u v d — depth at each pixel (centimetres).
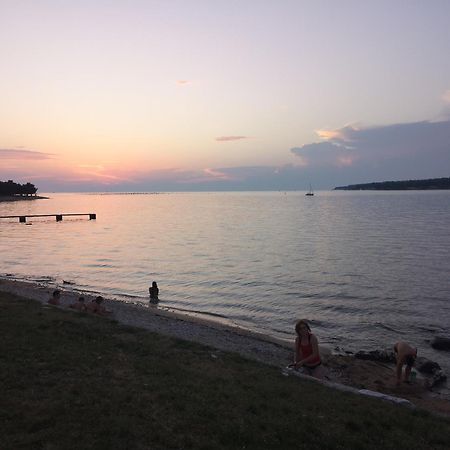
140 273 3806
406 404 991
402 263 4169
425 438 747
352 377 1448
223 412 742
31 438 588
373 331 2136
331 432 707
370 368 1548
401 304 2656
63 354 1001
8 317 1370
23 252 5309
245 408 777
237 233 7488
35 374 851
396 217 10650
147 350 1164
